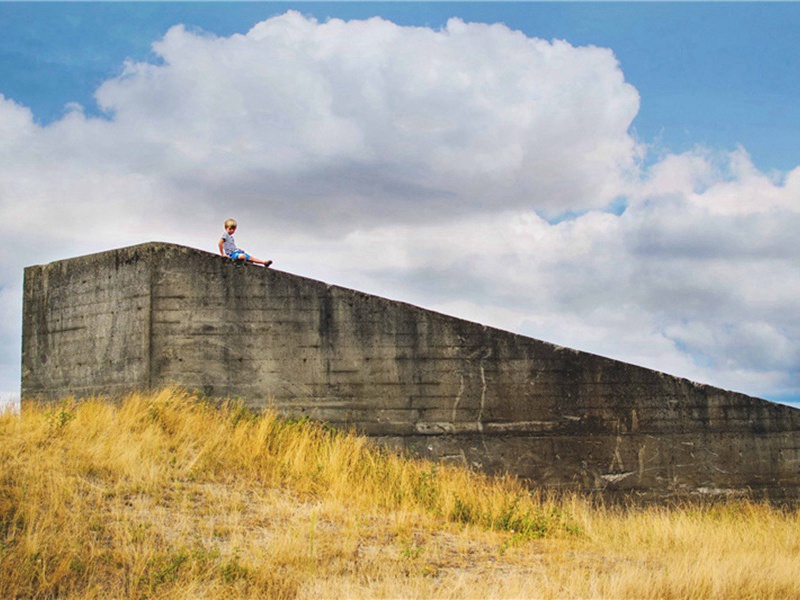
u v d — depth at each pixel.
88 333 13.91
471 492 11.57
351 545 8.60
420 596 6.94
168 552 7.80
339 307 13.51
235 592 7.11
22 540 7.45
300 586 7.33
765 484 13.75
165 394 12.54
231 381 13.26
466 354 13.52
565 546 9.60
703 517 12.48
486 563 8.47
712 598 7.37
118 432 10.99
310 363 13.35
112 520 8.51
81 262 14.18
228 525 8.81
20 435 10.40
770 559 8.97
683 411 13.73
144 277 13.41
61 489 8.84
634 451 13.54
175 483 9.91
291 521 9.30
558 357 13.65
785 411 13.98
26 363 14.55
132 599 6.84
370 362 13.41
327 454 11.84
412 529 9.58
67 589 6.97
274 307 13.45
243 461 11.08
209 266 13.48
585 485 13.36
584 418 13.54
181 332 13.32
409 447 13.24
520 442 13.38
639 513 12.77
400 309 13.55
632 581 7.46
